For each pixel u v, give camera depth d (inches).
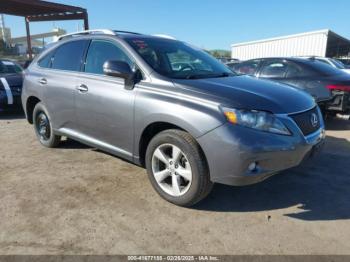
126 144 148.1
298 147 120.9
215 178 119.1
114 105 147.4
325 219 125.9
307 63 271.4
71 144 215.2
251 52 1176.8
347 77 257.0
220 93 123.6
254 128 115.2
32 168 173.8
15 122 294.4
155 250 106.5
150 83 138.0
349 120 294.5
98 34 168.9
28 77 208.8
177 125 124.6
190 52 172.6
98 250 106.1
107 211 129.9
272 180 160.7
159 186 138.2
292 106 127.3
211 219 125.2
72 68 177.3
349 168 176.7
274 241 111.7
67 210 130.3
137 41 157.5
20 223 120.7
